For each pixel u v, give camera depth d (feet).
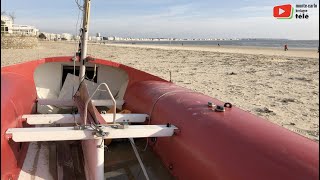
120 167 13.60
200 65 71.36
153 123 13.62
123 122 13.94
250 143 8.43
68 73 21.16
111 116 13.92
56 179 11.93
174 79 46.60
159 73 54.29
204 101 12.43
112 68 21.59
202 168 9.45
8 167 10.11
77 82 20.58
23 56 77.61
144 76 18.94
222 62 80.28
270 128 9.12
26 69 17.95
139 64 72.23
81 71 15.65
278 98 32.78
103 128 10.21
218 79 47.26
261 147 8.11
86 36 15.31
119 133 10.31
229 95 33.96
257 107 28.37
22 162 12.41
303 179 6.69
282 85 41.83
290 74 54.24
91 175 10.60
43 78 21.04
